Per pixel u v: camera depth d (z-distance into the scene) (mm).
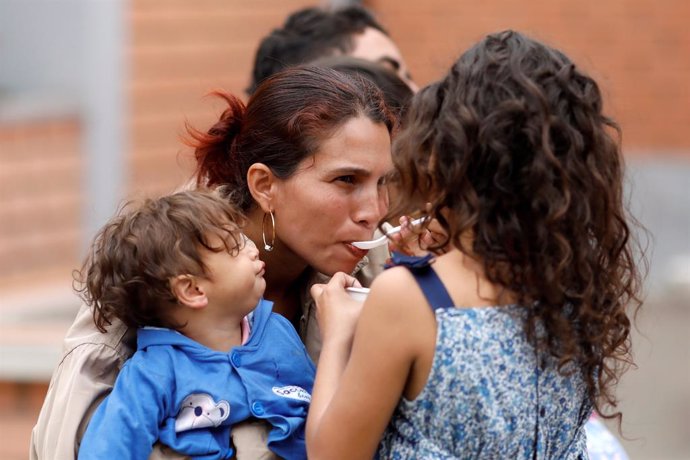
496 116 5441
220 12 19188
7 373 14656
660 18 21266
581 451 6070
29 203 18531
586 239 5543
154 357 6266
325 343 6062
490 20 21453
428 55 21531
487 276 5551
